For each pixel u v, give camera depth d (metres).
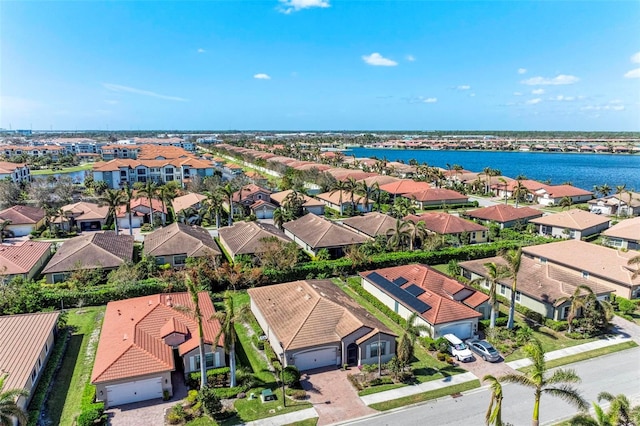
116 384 33.44
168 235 67.06
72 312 48.66
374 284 52.50
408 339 36.59
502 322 47.56
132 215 89.62
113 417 32.22
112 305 46.03
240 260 61.31
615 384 36.31
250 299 50.53
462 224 80.75
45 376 36.22
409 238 70.94
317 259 65.88
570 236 80.81
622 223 77.69
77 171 167.38
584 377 37.34
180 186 127.50
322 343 38.50
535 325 47.47
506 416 32.38
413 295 48.00
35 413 31.55
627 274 53.69
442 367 39.16
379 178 136.25
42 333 39.62
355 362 39.69
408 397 34.59
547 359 40.16
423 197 113.44
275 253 58.62
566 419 32.12
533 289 50.31
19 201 99.31
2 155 182.75
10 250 61.50
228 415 32.16
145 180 135.88
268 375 37.38
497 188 134.62
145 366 34.25
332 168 159.00
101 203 99.69
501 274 44.84
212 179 119.88
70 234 82.81
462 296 49.38
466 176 152.88
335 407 33.28
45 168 173.25
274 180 146.38
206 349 37.44
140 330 38.78
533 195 123.25
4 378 28.88
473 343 42.06
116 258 59.44
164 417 32.25
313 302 42.78
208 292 51.19
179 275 53.81
